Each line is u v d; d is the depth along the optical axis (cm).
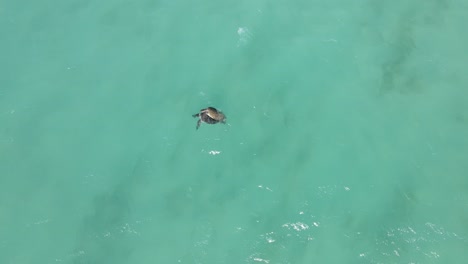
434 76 2106
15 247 1719
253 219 1752
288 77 2139
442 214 1719
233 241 1702
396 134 1942
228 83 2131
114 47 2305
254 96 2083
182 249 1694
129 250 1705
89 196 1841
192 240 1712
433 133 1933
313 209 1766
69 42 2339
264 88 2108
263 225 1734
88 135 2012
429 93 2053
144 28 2378
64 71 2219
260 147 1939
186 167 1905
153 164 1919
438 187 1788
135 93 2130
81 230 1750
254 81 2131
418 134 1934
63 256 1692
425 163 1853
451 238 1659
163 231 1741
